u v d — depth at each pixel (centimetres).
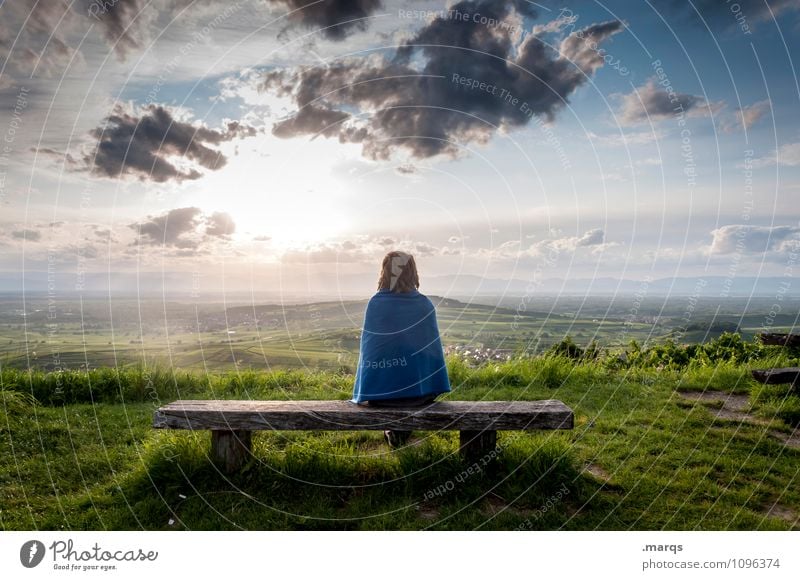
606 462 390
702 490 346
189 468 345
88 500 337
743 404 536
